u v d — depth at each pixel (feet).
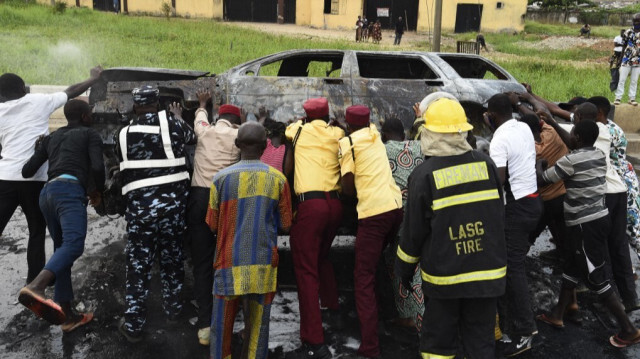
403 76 21.24
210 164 11.98
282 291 14.12
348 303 13.60
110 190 14.46
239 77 16.29
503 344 11.94
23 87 13.10
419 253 9.38
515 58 64.49
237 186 10.09
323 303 12.71
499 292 8.89
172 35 61.52
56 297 11.65
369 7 105.91
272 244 10.25
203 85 15.92
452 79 17.15
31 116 12.66
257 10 107.96
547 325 12.99
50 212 11.58
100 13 86.58
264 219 10.14
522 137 11.59
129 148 11.12
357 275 11.49
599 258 11.94
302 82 16.37
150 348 11.50
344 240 17.48
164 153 11.27
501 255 9.04
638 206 14.25
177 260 12.01
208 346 11.67
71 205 11.44
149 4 103.96
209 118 15.79
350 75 16.80
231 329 10.47
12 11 70.69
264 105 15.94
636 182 14.29
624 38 30.14
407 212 9.31
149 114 11.38
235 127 12.79
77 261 15.23
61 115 27.22
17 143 12.51
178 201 11.39
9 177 12.35
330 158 11.80
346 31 101.91
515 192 11.51
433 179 8.94
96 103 15.24
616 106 30.17
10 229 17.30
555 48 82.89
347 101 16.31
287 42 61.93
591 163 11.81
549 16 126.62
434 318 9.30
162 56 44.98
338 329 12.47
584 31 97.55
